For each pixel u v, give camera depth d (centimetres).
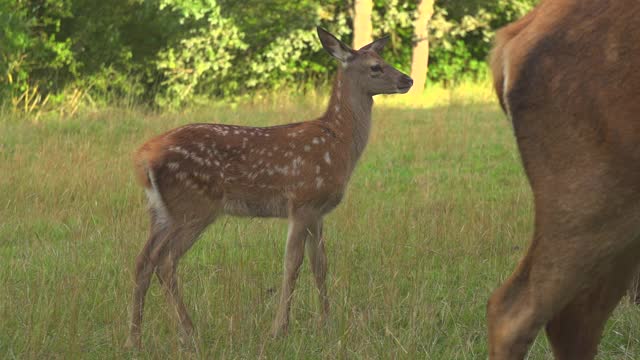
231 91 3447
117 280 1042
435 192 1593
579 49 572
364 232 1264
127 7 3366
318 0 3569
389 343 814
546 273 595
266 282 1079
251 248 1220
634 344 854
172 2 3027
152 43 3450
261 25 3462
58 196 1535
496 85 622
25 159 1855
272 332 905
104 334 905
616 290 632
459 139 2206
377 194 1596
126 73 3403
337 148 1035
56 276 1040
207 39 3241
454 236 1221
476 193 1579
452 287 1038
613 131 559
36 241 1294
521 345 604
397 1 3550
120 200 1510
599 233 580
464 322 930
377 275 1056
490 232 1235
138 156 972
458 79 3841
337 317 898
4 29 2936
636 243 607
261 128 1023
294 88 3450
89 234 1305
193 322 938
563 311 632
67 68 3338
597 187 571
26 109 2897
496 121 2581
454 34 3694
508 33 621
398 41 3941
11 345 845
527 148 595
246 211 1014
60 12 3256
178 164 963
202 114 2755
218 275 1041
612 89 559
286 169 1000
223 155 987
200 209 980
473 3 3719
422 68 3512
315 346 864
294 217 995
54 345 846
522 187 1617
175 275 931
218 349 846
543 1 617
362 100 1084
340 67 1078
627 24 559
